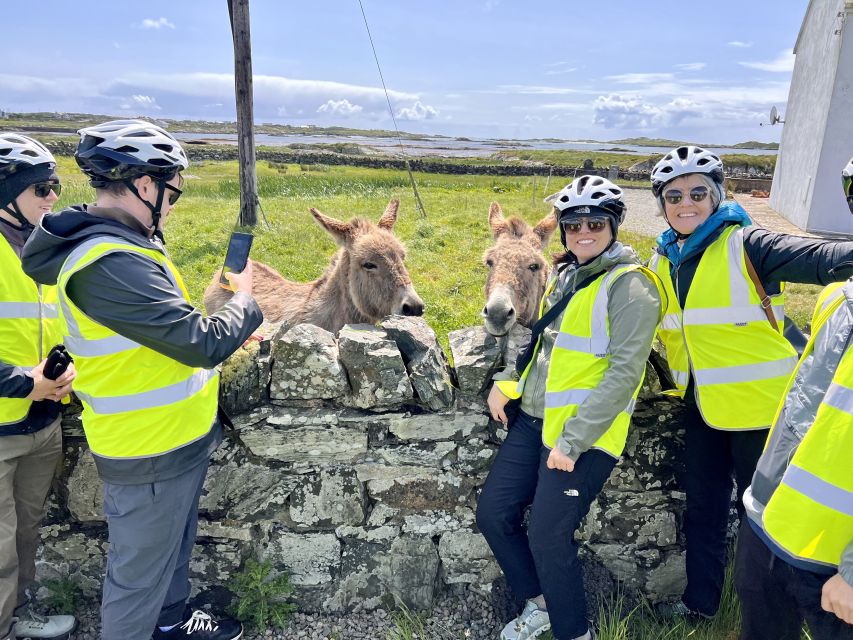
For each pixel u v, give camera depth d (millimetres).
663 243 2998
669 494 3344
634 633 3168
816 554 1885
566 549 2697
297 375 3125
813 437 1862
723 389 2760
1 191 2646
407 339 3256
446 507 3289
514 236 4434
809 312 7902
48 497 3234
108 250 2119
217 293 5945
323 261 10180
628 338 2521
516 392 2949
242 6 12445
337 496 3238
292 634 3236
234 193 22828
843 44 13055
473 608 3350
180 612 2975
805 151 15039
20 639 3084
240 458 3201
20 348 2666
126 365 2303
